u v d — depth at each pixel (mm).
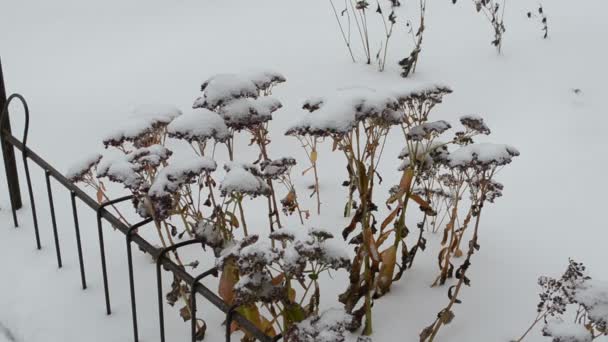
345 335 1606
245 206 3100
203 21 5621
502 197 3094
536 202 3035
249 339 2070
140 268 2738
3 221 3146
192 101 4246
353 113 1839
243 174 1875
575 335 1554
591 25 5016
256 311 2006
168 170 1922
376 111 1882
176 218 3078
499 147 2008
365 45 4938
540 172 3281
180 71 4699
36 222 2854
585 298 1637
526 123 3750
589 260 2592
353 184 2801
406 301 2383
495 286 2453
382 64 4609
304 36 5184
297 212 2998
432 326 2059
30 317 2506
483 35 4965
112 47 5215
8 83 4676
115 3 6070
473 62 4512
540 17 5250
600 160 3348
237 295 1652
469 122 2201
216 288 2545
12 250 2918
